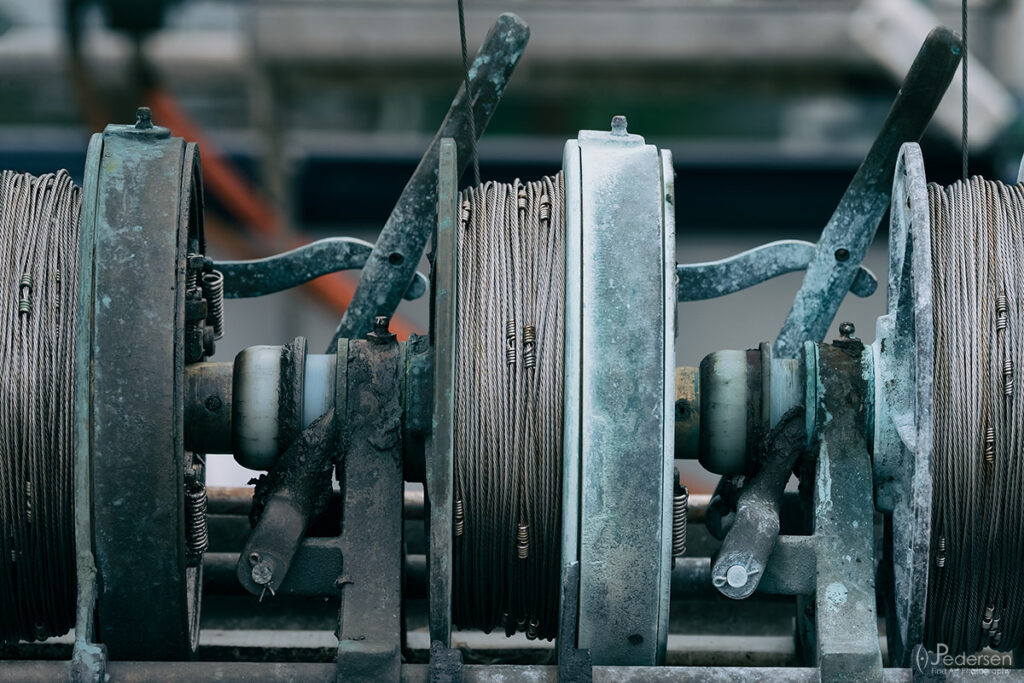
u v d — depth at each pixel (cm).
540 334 845
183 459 852
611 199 852
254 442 883
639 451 825
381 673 818
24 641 967
